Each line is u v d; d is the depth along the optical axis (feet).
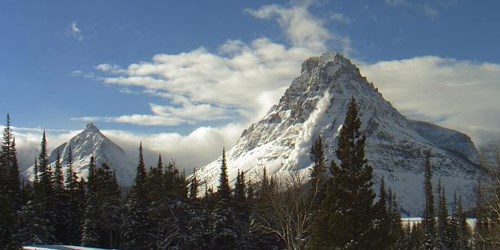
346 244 120.47
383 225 122.42
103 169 274.57
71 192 294.25
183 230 227.61
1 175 260.42
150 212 237.25
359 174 123.13
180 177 263.08
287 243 150.41
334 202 124.77
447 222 332.60
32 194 255.29
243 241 241.76
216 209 245.24
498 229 139.95
